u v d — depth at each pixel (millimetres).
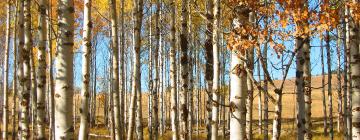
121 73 17156
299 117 8242
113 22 12195
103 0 21391
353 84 8133
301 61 8281
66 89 5332
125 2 21656
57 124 5293
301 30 5395
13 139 15156
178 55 23438
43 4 8969
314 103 52781
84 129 9070
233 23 5531
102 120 42156
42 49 8812
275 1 5453
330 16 5449
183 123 10359
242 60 5262
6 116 13039
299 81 8344
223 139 21922
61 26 5402
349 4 6605
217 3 7781
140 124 12844
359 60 8141
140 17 12164
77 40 23078
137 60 12242
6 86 13414
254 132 25422
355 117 8039
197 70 29109
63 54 5359
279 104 5402
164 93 30125
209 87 10445
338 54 20328
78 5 21875
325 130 24469
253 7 5410
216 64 9016
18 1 15359
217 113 9078
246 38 5398
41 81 8742
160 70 25672
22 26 10961
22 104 9680
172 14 11883
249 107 10383
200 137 24953
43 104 8695
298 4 5379
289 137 22094
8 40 14430
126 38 25875
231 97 5305
